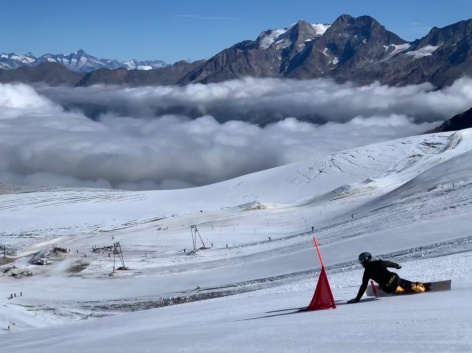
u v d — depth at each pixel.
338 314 10.94
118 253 78.88
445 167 78.12
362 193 109.56
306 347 7.85
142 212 142.88
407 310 10.04
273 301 17.53
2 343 17.34
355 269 29.78
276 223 93.31
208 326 12.70
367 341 7.68
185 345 9.66
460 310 9.30
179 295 42.69
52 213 145.38
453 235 36.59
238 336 9.88
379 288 13.24
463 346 6.68
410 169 128.62
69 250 83.69
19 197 167.12
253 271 45.75
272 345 8.39
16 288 58.12
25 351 12.84
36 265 72.44
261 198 142.50
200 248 78.19
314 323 10.16
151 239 90.12
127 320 19.56
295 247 58.59
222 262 60.50
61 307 47.34
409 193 70.88
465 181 64.69
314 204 111.88
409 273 18.84
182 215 122.25
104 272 64.69
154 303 42.50
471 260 20.05
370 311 10.62
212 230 93.62
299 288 22.69
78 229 124.38
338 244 45.97
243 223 97.25
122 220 134.00
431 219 48.47
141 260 72.00
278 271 42.00
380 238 42.50
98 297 50.16
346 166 147.75
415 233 40.66
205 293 40.38
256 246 70.94
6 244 108.62
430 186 69.38
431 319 8.70
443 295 11.55
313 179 147.25
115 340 12.46
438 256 28.12
